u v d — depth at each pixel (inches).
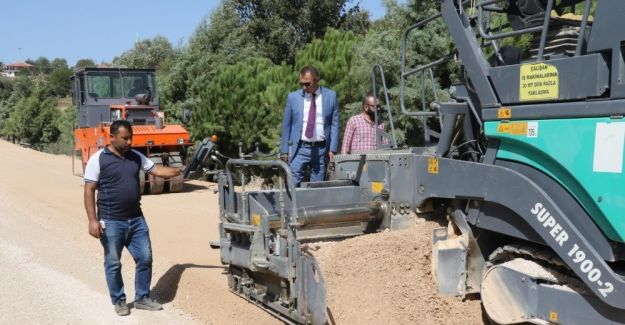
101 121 628.4
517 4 190.5
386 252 200.2
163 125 581.3
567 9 215.6
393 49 423.2
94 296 259.6
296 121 282.8
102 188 233.9
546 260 164.7
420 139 418.0
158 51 1328.7
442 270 190.2
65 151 1121.4
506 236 185.8
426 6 406.9
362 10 1254.3
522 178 162.1
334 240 233.8
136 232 241.0
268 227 211.5
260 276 224.5
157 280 279.0
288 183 198.5
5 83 2156.7
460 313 185.5
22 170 788.6
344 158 250.5
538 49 170.1
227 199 242.8
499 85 169.3
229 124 597.0
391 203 218.7
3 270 298.8
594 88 144.6
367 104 305.7
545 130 156.6
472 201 182.5
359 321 187.0
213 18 854.5
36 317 233.3
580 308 154.2
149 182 546.0
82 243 354.0
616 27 140.3
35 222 425.4
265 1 1220.5
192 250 323.3
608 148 142.3
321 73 499.2
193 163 260.7
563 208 155.5
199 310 235.1
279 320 209.0
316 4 1198.9
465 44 179.9
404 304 188.9
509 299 169.9
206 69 771.4
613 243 146.3
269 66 644.7
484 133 179.0
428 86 395.5
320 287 178.5
